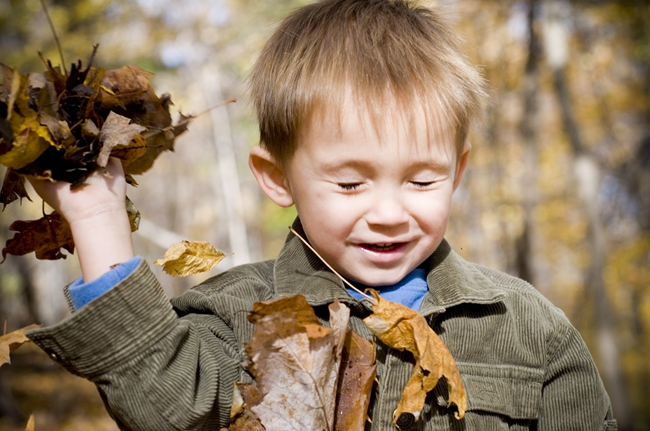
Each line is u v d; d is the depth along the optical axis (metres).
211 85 13.73
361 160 1.33
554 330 1.57
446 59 1.49
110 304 1.18
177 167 23.69
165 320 1.23
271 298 1.52
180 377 1.22
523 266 12.51
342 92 1.35
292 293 1.49
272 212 13.18
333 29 1.50
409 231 1.35
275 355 1.20
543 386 1.59
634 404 12.45
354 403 1.26
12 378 11.73
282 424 1.20
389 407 1.37
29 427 1.39
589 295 16.53
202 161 20.70
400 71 1.38
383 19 1.54
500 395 1.46
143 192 25.61
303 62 1.45
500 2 12.95
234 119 14.53
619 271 15.56
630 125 15.40
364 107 1.33
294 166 1.44
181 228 25.02
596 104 14.90
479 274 1.57
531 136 12.61
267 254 20.69
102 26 11.33
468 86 1.52
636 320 17.98
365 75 1.37
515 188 16.05
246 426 1.24
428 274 1.53
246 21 11.79
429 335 1.27
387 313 1.27
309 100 1.38
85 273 1.22
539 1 11.70
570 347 1.59
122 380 1.18
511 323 1.52
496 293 1.48
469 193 17.14
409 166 1.34
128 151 1.27
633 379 14.54
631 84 14.44
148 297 1.22
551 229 16.84
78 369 1.19
